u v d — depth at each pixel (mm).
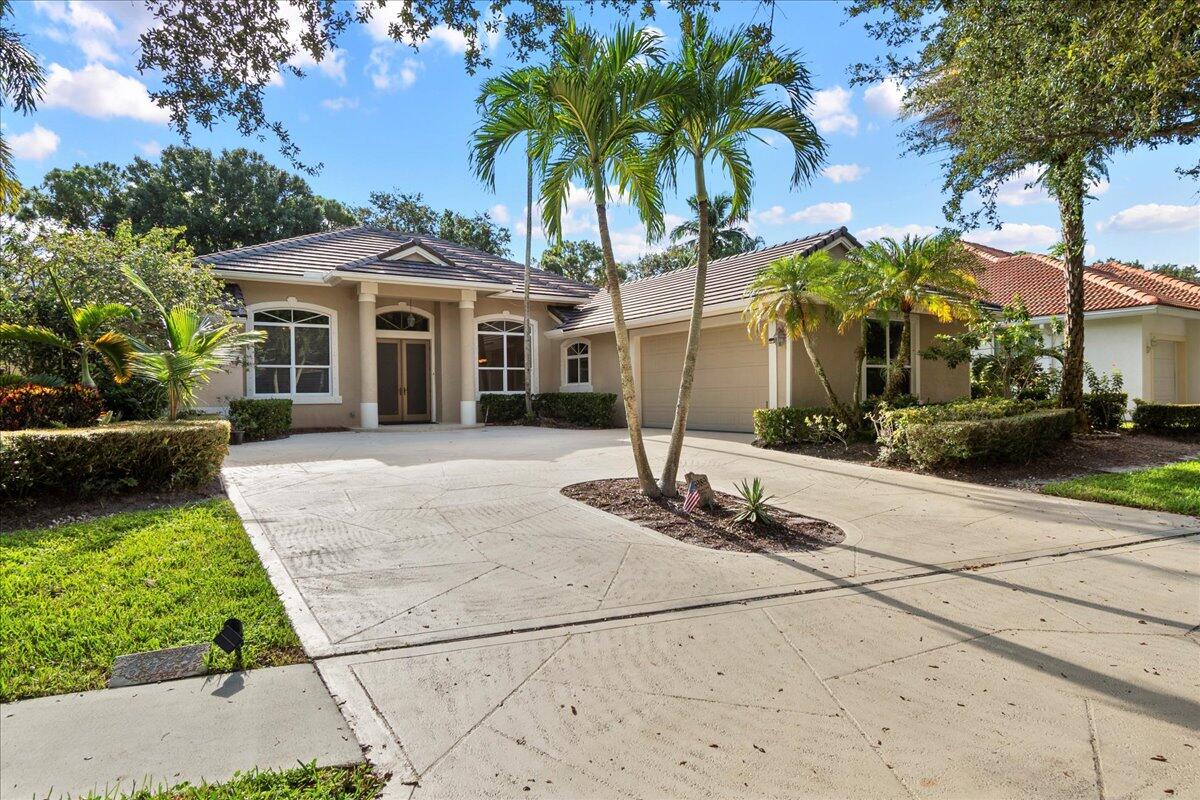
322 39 5488
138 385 11320
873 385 15508
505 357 20891
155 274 12195
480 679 3438
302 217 33688
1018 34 7352
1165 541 6277
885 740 2904
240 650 3545
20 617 4043
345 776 2621
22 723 2953
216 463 8172
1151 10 6223
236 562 5191
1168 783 2605
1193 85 6809
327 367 17656
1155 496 7941
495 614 4320
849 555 5781
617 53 7082
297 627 4039
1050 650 3842
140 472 7434
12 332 9469
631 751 2811
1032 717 3102
